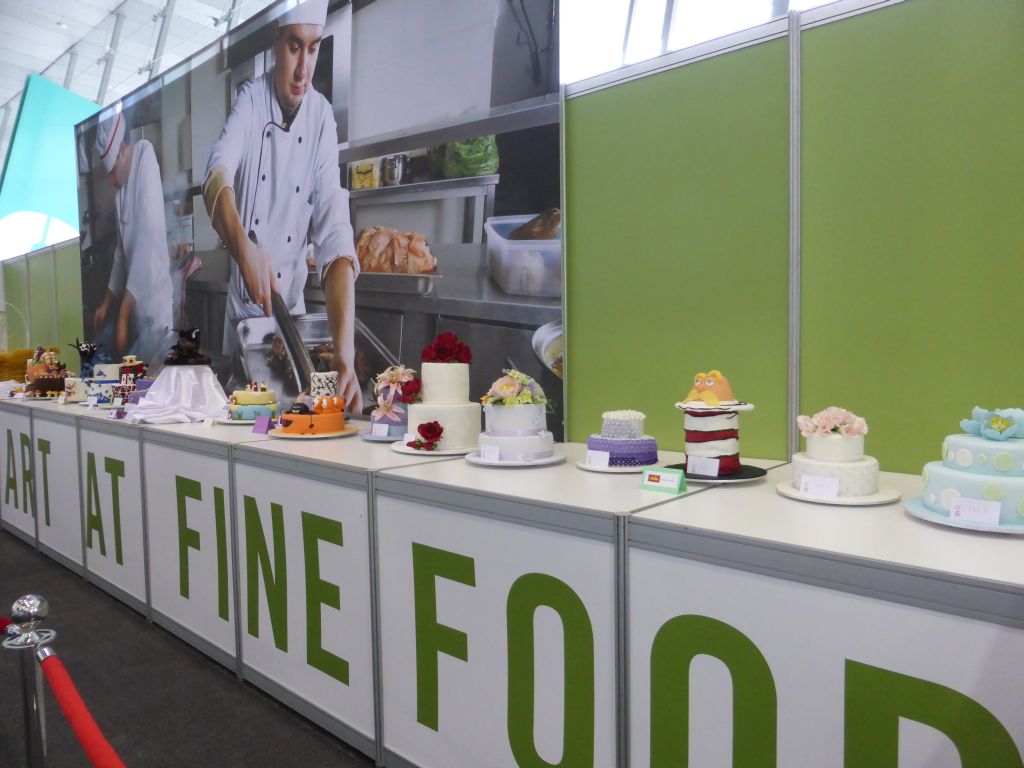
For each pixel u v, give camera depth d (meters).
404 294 2.77
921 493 1.37
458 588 1.57
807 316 1.76
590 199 2.18
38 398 4.39
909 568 0.94
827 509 1.28
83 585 3.34
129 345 4.85
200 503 2.47
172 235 4.30
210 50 3.85
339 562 1.89
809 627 1.04
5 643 1.43
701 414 1.54
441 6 2.57
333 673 1.93
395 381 2.34
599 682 1.32
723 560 1.13
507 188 2.37
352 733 1.88
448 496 1.57
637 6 2.58
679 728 1.20
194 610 2.54
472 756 1.57
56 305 5.89
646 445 1.72
